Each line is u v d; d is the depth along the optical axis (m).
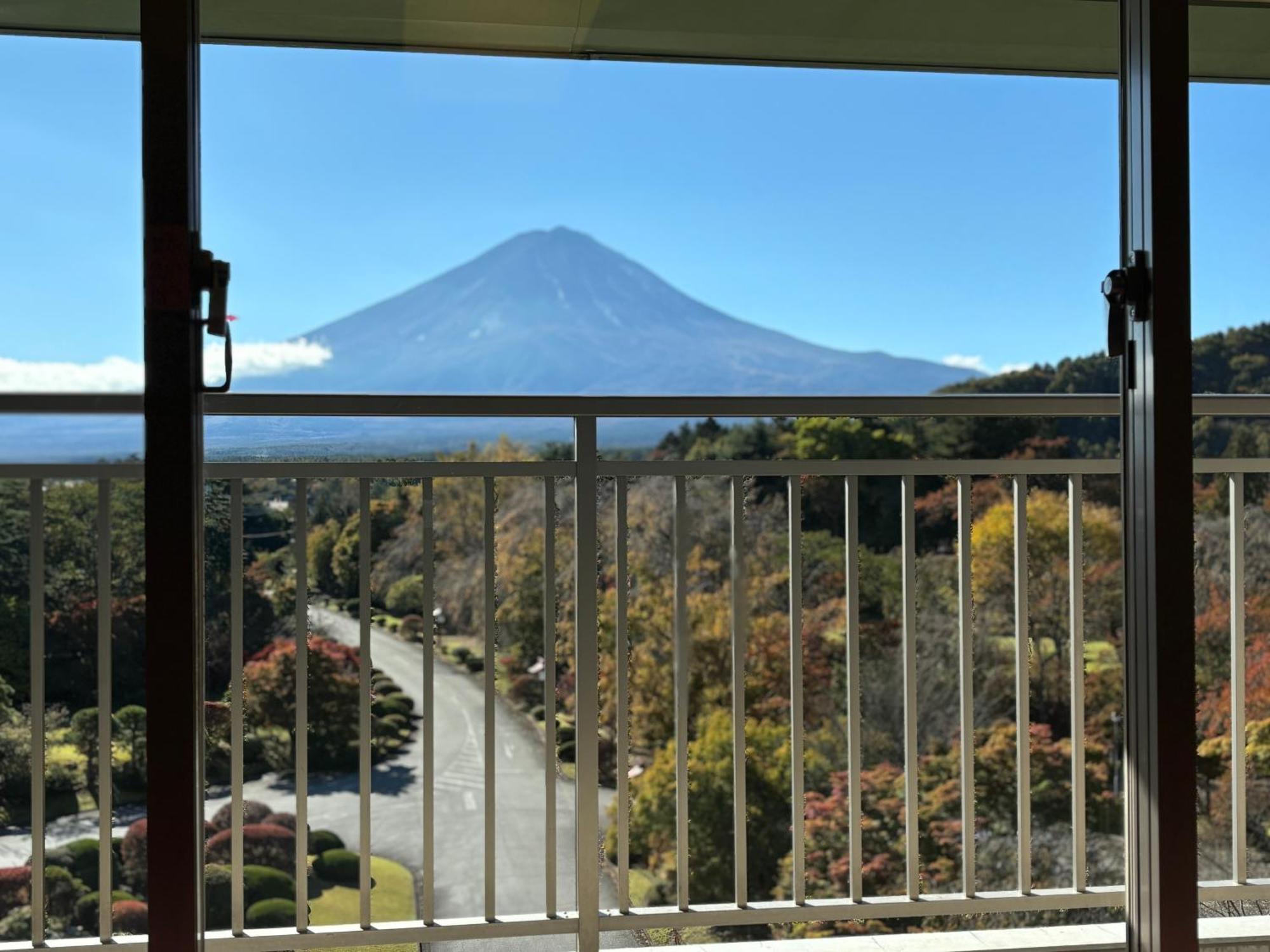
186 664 1.54
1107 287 1.71
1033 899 2.04
